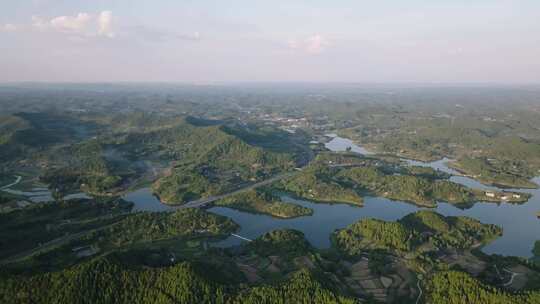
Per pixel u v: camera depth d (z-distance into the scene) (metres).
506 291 185.25
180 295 178.25
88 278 181.38
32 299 175.12
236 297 180.12
